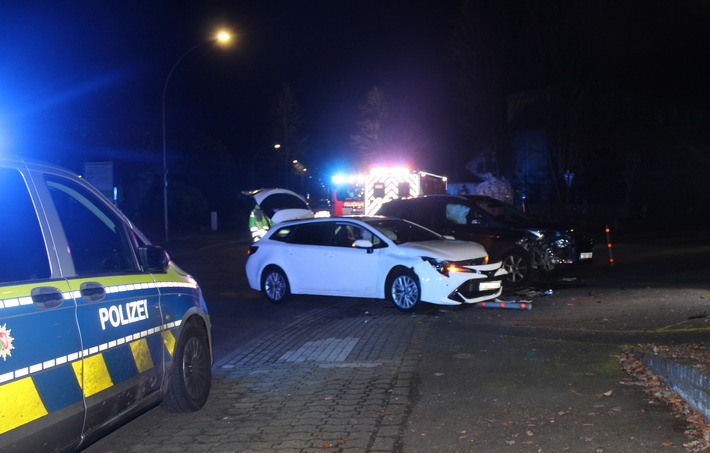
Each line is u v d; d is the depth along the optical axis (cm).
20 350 356
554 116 3431
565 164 3459
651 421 516
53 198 479
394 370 714
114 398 448
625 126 4184
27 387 359
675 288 1219
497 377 659
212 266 1975
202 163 4631
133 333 481
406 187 2222
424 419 553
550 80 3419
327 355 809
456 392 619
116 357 454
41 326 375
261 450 503
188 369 589
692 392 533
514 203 3672
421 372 695
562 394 594
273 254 1238
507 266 1379
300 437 527
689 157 4269
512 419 539
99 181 2177
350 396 631
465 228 1428
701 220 4088
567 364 692
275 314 1143
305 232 1222
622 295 1156
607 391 595
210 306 1232
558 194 3509
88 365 418
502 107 3572
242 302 1274
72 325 404
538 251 1375
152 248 538
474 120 3609
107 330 445
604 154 4228
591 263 1476
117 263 520
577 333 841
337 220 1194
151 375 508
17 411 350
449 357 750
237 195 4900
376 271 1108
